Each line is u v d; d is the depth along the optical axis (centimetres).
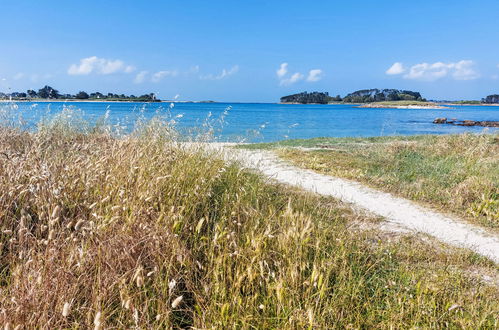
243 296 358
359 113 9262
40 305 284
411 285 407
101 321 283
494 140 1484
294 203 665
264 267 382
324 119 5809
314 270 340
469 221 679
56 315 287
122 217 395
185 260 373
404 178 975
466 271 474
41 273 303
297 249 411
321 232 516
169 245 377
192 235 436
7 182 448
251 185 671
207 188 564
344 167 1094
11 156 492
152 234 368
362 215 677
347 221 635
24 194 439
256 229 462
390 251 503
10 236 396
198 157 696
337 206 720
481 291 417
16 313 268
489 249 556
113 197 440
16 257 358
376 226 628
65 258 333
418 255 509
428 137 1778
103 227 362
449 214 714
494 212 703
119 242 356
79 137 901
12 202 420
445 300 385
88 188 449
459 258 504
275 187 801
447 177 973
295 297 352
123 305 287
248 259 383
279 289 329
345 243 486
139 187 457
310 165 1112
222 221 452
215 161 732
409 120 5862
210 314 325
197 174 596
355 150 1405
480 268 487
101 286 311
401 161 1181
